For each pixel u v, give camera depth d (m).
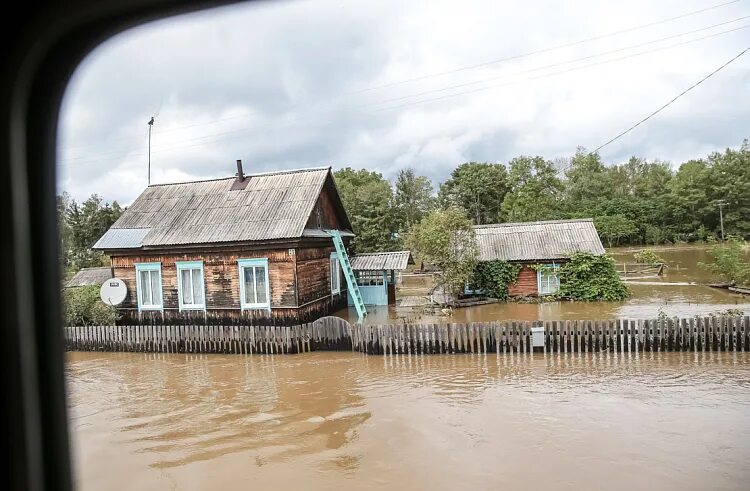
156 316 20.11
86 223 34.28
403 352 14.95
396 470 7.57
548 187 64.69
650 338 14.02
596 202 67.06
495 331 14.52
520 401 10.35
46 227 2.23
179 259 19.78
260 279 19.09
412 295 28.11
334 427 9.45
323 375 13.20
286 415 10.24
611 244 62.03
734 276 25.12
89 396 12.10
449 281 23.27
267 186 22.00
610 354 13.99
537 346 14.30
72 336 17.56
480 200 65.62
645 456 7.57
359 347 15.38
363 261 24.14
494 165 66.69
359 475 7.48
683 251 50.38
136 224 21.11
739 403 9.66
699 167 65.56
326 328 15.85
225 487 7.29
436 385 11.82
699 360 13.05
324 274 22.06
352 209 50.41
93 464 8.16
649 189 72.56
